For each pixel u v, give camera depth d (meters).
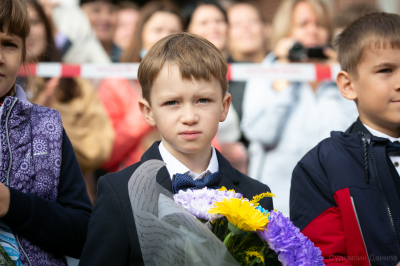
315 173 3.13
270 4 7.90
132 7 6.79
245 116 6.43
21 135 2.68
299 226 3.09
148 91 2.54
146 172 2.24
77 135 5.87
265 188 2.71
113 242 2.37
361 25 3.29
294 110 6.44
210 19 6.90
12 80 2.62
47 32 5.74
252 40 7.02
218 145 6.32
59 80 5.93
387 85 3.04
